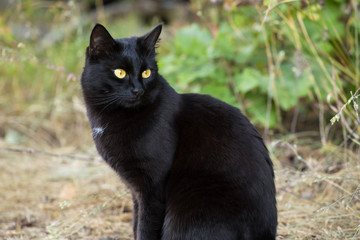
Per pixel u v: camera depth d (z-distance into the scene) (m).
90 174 7.26
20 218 5.88
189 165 4.38
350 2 6.61
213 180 4.28
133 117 4.42
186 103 4.68
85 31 11.44
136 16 13.55
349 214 5.08
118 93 4.45
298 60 6.51
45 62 7.38
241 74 7.50
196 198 4.23
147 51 4.59
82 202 6.28
